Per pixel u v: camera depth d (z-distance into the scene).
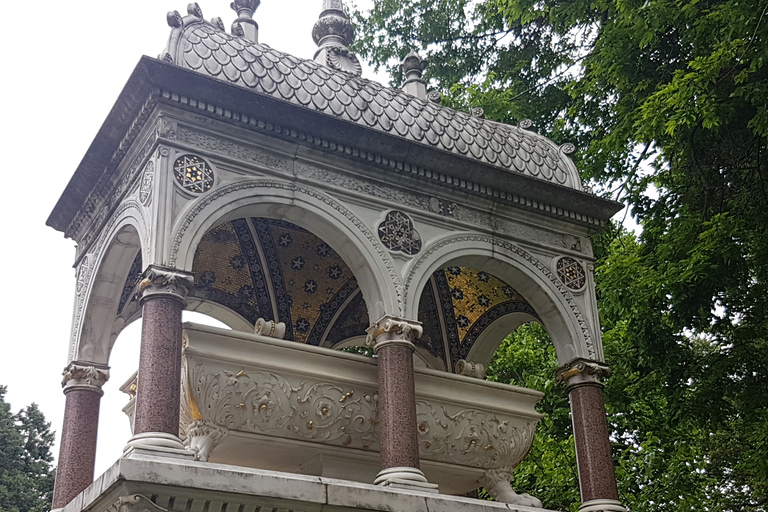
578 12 12.87
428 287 10.02
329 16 9.77
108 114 7.68
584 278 9.07
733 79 10.74
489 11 16.20
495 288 9.71
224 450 7.76
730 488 19.55
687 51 11.83
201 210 7.12
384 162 8.17
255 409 7.60
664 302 11.44
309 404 7.84
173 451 6.14
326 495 6.33
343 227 7.79
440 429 8.42
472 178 8.62
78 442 7.92
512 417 8.84
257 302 9.83
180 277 6.77
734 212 11.58
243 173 7.48
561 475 14.42
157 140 7.15
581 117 14.41
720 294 11.83
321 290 10.10
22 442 26.03
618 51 11.71
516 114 15.13
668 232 11.80
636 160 13.49
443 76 16.97
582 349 8.66
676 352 11.59
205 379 7.38
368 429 8.13
